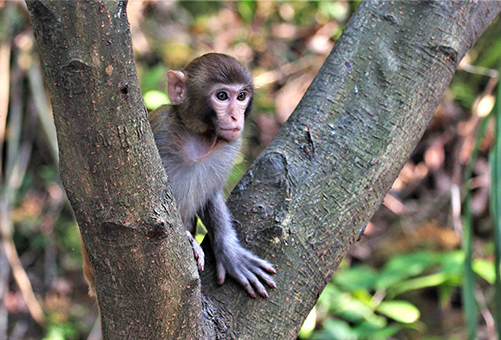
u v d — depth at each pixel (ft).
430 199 35.17
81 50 8.42
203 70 16.29
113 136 9.02
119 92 8.80
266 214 13.44
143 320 10.75
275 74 38.04
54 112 8.92
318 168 13.76
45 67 8.59
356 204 13.69
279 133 14.65
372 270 31.09
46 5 8.16
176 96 16.56
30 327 30.53
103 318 11.07
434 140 36.27
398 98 14.58
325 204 13.46
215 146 16.63
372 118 14.34
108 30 8.46
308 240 13.15
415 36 15.14
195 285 10.85
